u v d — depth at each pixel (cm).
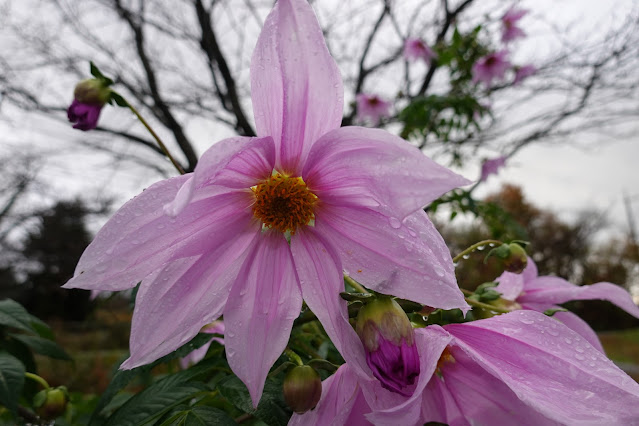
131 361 16
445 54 91
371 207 18
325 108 18
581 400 14
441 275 16
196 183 14
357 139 15
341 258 18
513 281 27
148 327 17
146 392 22
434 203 65
